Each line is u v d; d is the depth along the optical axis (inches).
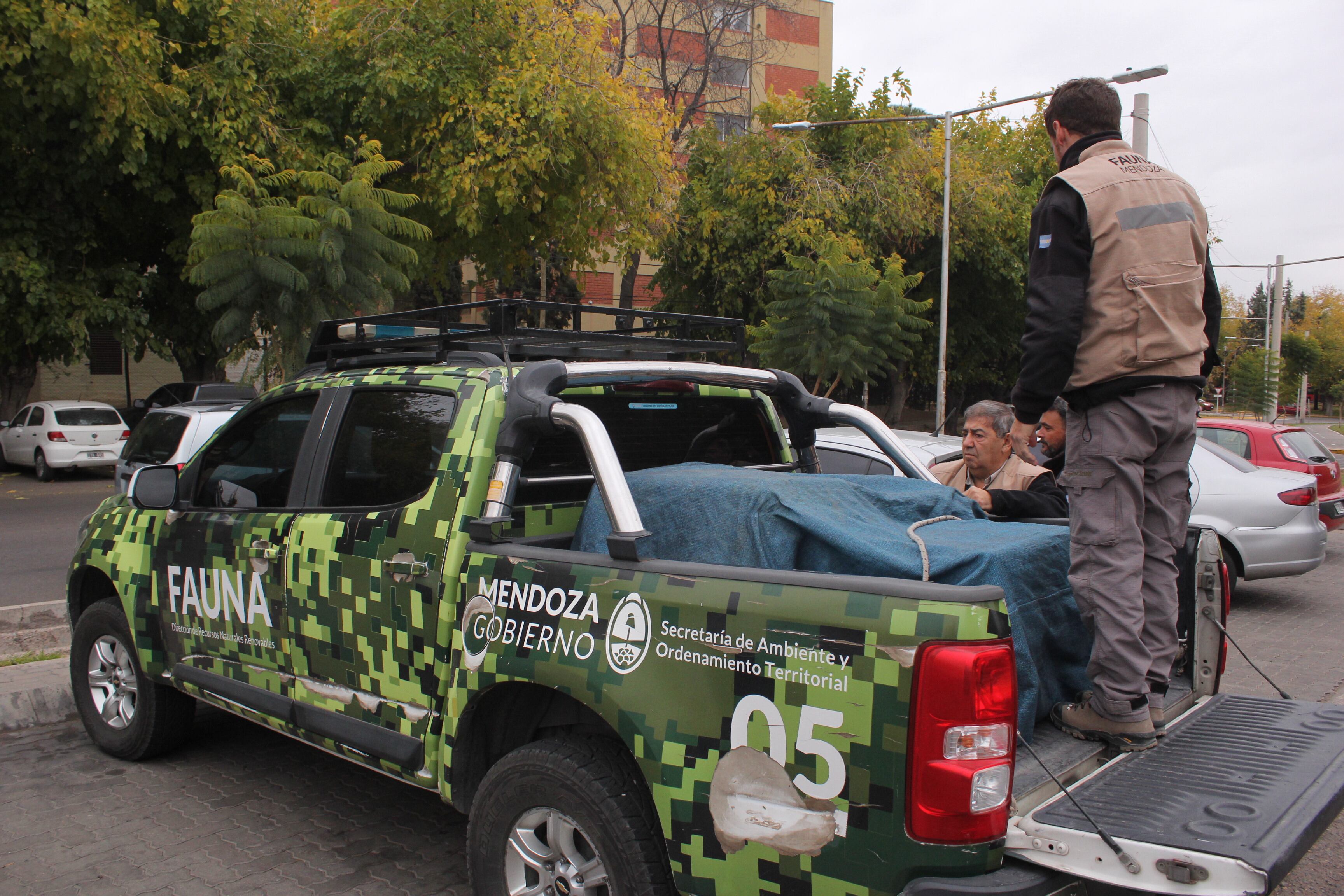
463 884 142.0
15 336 754.8
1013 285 1013.2
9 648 259.9
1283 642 296.5
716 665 92.8
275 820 163.9
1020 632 100.9
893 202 870.4
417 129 655.8
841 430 281.1
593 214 728.3
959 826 80.3
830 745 85.3
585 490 137.9
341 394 148.5
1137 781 96.3
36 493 677.3
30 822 162.2
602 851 102.4
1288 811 87.9
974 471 175.9
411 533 127.2
